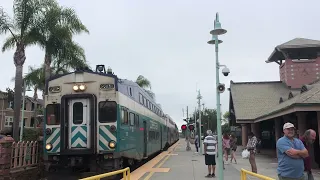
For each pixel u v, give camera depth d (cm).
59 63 2492
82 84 1318
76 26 2214
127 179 833
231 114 4509
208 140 1345
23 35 2028
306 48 3675
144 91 2070
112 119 1295
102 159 1295
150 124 2180
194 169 1584
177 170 1545
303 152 619
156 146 2472
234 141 2005
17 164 1343
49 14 2066
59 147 1283
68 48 2212
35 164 1459
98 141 1282
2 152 1241
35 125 3869
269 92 3978
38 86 3281
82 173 1430
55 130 1298
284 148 629
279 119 2369
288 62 3844
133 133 1566
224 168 1648
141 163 2084
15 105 1906
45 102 1334
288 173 629
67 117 1302
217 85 1053
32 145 1451
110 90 1316
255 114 3444
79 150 1267
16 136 1853
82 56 2561
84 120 1295
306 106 1536
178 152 2916
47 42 2116
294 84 3834
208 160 1334
